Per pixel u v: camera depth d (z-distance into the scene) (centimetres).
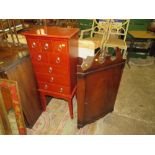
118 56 158
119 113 216
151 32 361
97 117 197
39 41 159
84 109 171
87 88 156
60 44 154
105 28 301
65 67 168
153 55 402
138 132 187
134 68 342
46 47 160
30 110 188
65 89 188
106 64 153
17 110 153
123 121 203
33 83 192
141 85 280
